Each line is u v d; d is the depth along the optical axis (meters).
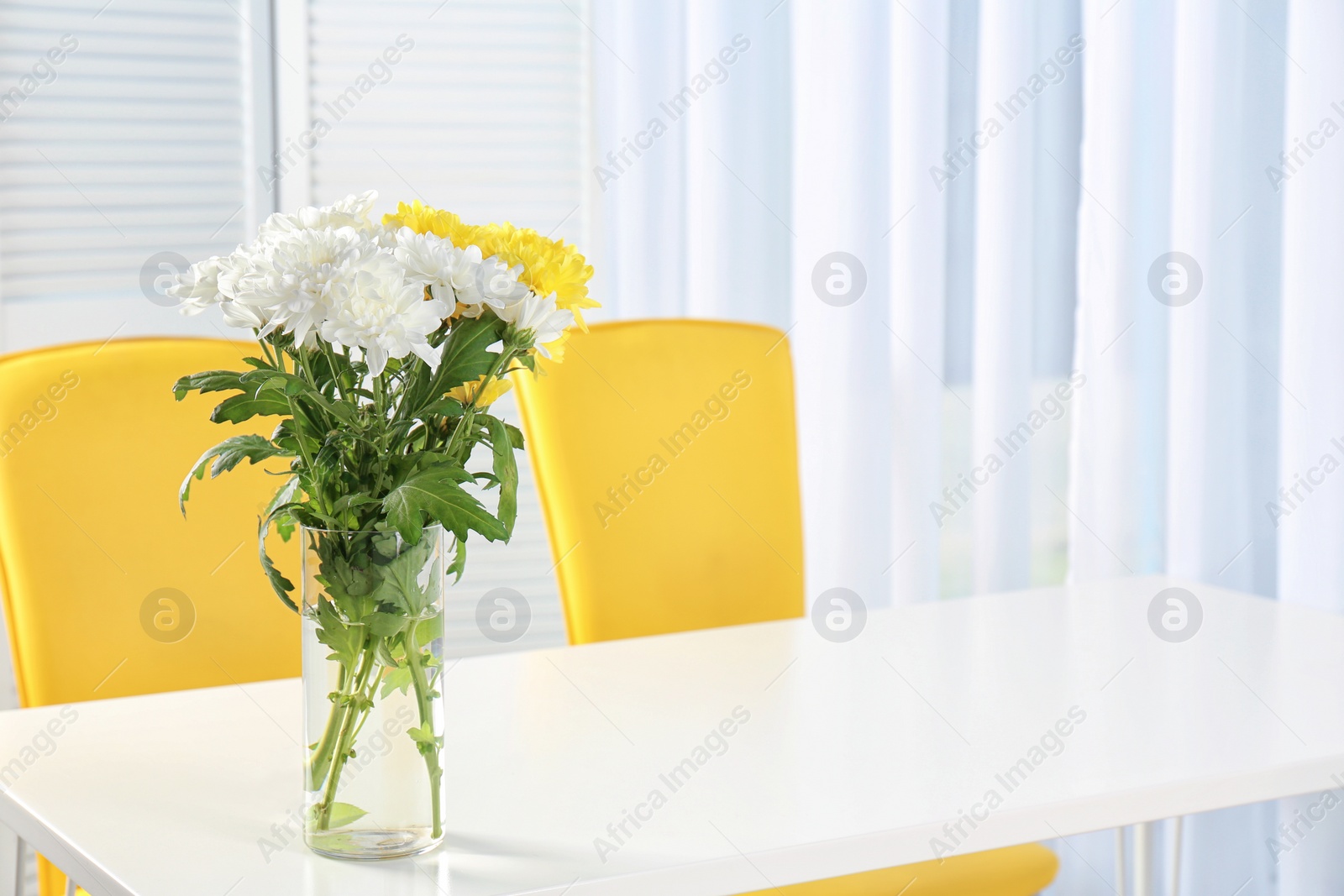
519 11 2.25
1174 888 1.74
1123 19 2.26
